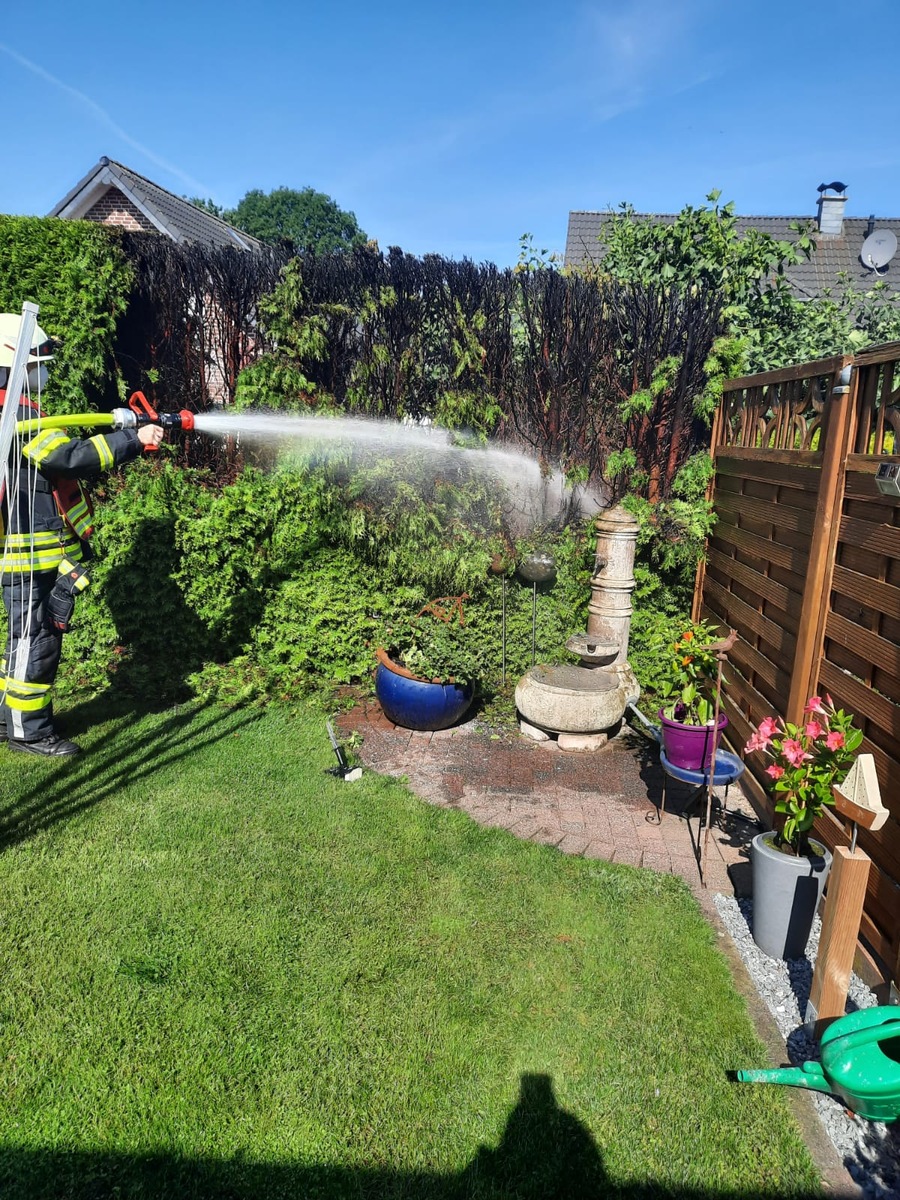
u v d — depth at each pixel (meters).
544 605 6.70
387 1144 2.44
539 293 6.53
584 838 4.34
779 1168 2.41
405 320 6.66
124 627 6.38
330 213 56.22
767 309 7.91
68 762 5.00
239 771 4.94
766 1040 2.92
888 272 18.55
